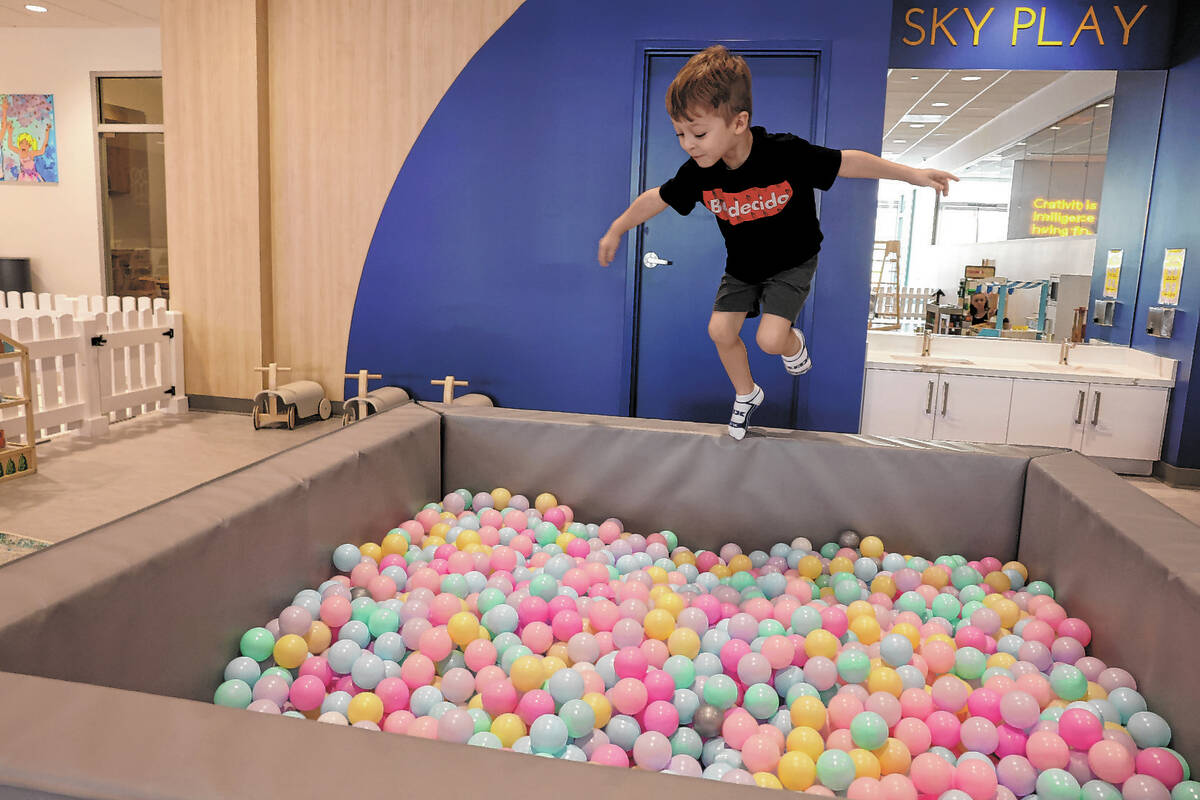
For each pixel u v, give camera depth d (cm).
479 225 497
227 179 537
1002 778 147
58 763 85
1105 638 182
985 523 242
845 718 158
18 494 387
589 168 476
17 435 447
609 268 481
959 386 474
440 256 506
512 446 272
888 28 432
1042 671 184
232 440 496
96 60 764
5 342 444
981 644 189
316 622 185
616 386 490
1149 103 496
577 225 482
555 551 236
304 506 199
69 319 483
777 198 225
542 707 159
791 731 159
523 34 473
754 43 443
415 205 506
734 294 241
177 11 528
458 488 280
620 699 162
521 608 196
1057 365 507
